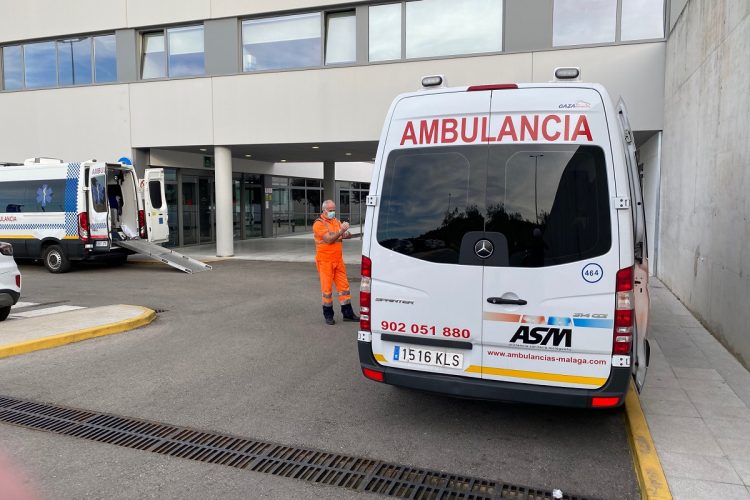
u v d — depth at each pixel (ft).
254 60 48.01
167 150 55.26
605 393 11.12
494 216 11.87
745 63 18.03
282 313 27.45
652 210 37.65
